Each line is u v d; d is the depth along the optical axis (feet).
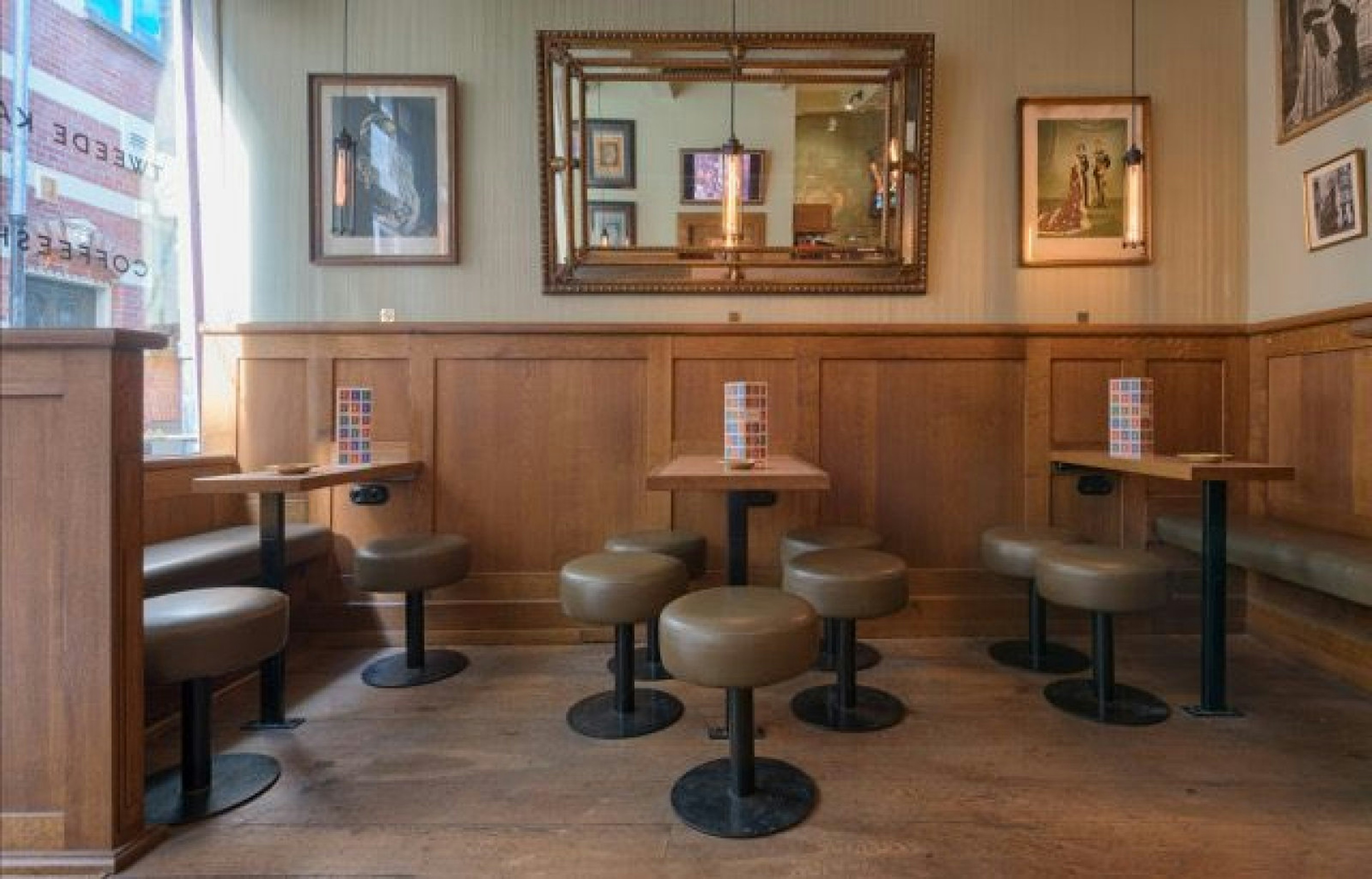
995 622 9.30
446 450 9.30
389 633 9.23
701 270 9.42
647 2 9.25
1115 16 9.37
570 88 9.16
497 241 9.41
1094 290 9.43
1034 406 9.32
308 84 9.27
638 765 6.02
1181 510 9.25
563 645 9.21
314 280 9.37
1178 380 9.32
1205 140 9.40
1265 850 4.78
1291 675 7.97
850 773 5.82
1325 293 8.25
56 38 7.50
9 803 4.63
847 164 9.30
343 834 5.06
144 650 4.95
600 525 9.36
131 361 4.76
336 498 9.25
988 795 5.48
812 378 9.30
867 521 9.36
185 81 9.17
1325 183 8.23
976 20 9.34
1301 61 8.54
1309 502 8.45
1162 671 8.05
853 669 6.97
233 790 5.57
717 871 4.62
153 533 7.80
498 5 9.29
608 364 9.34
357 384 9.29
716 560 9.37
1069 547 7.39
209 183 9.28
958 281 9.43
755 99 9.29
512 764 6.06
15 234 7.11
